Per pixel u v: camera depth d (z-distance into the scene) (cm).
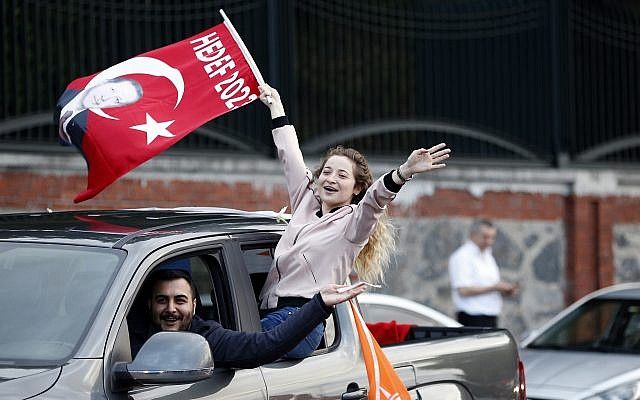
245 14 3034
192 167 2914
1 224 1267
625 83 3750
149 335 1186
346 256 1336
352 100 3216
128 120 1541
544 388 2261
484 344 1542
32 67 2695
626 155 3766
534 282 3553
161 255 1157
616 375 2288
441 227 3372
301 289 1323
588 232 3650
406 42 3331
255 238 1312
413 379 1405
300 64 3133
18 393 993
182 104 1586
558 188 3606
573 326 2589
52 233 1204
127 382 1043
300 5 3136
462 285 2984
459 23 3412
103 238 1174
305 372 1262
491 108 3459
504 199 3497
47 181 2698
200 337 1052
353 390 1307
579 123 3641
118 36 2823
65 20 2745
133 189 2834
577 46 3644
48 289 1121
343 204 1403
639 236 3775
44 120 2688
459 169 3384
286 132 1577
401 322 2262
